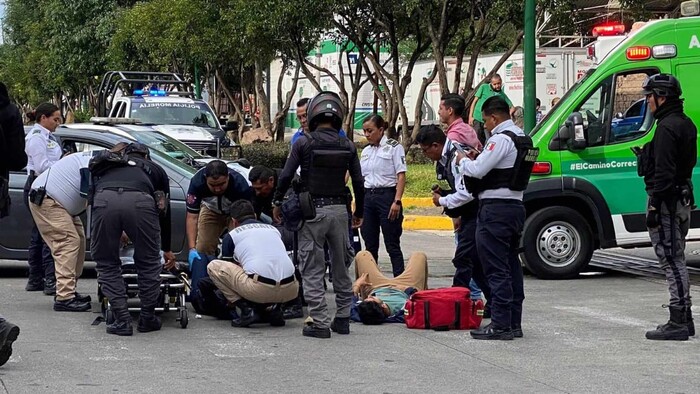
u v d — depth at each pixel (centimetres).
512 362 777
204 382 703
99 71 4462
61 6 4391
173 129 2141
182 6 3095
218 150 2105
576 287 1162
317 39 2795
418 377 724
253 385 696
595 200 1202
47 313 963
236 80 4425
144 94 2378
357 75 2858
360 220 890
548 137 1209
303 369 747
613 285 1179
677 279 860
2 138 729
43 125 1045
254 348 821
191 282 961
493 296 859
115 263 867
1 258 1143
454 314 900
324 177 847
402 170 1056
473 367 759
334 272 879
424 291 919
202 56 3300
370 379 717
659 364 773
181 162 1179
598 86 1215
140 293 871
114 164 862
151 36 3491
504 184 829
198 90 3778
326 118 852
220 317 952
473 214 906
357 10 2561
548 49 2716
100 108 2761
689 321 869
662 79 839
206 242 993
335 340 859
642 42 1217
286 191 865
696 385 709
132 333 868
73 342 833
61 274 971
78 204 973
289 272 892
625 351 820
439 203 912
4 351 710
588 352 815
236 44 2964
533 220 1209
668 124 831
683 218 857
